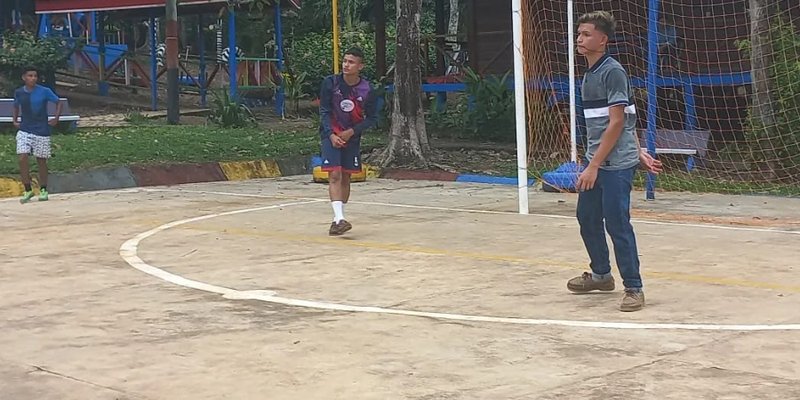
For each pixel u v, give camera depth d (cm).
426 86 2141
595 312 584
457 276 705
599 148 584
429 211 1109
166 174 1505
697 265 741
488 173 1573
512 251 816
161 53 2983
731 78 1639
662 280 681
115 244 870
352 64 909
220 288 667
